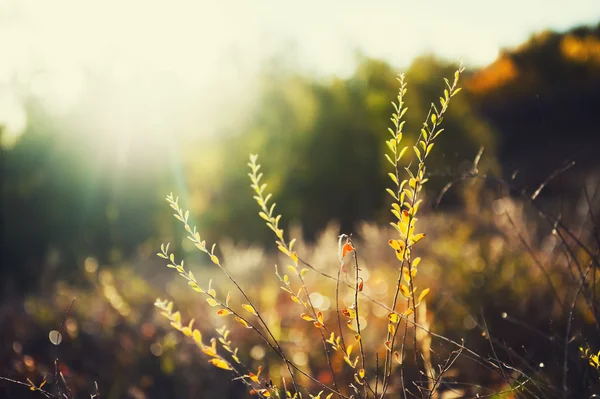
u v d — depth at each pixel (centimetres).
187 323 402
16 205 1157
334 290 446
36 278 709
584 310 297
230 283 506
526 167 1051
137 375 345
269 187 1845
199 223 1744
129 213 1283
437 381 163
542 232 399
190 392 323
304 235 1880
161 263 761
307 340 346
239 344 364
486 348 281
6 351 346
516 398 183
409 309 147
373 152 1916
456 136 1591
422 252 473
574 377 203
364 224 549
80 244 1197
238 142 1858
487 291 354
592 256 180
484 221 482
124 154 1281
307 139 1914
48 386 299
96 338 375
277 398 163
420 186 141
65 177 1209
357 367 281
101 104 1258
